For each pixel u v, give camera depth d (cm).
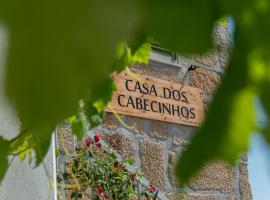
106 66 36
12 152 140
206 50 41
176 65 550
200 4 40
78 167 432
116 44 36
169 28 40
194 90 554
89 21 36
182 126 542
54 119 36
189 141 42
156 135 518
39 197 226
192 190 514
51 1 35
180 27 40
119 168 462
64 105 35
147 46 153
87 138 454
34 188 225
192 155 42
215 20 41
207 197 524
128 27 37
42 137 136
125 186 460
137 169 491
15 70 35
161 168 507
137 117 509
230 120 40
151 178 497
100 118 174
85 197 443
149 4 38
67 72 35
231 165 40
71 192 427
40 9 35
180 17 40
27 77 35
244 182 563
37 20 35
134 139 499
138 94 517
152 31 40
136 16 37
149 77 531
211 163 42
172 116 537
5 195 214
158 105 530
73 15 35
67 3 35
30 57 35
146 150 505
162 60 541
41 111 35
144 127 512
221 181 543
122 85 505
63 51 35
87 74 35
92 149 454
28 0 35
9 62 35
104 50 36
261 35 39
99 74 36
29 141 140
